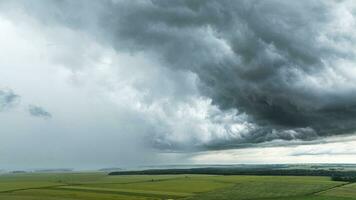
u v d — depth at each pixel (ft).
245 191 465.88
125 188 540.11
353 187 489.67
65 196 436.76
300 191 453.58
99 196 432.66
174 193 457.68
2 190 522.06
